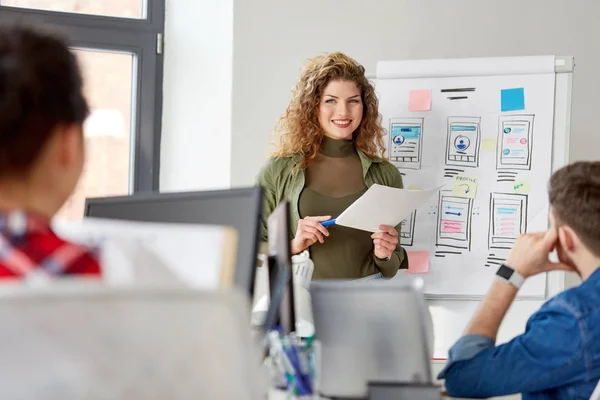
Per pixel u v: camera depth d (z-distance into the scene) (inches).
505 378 60.0
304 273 73.3
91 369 25.3
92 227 37.5
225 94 152.3
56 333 25.0
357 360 59.4
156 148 153.6
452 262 137.1
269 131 146.1
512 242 135.9
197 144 152.9
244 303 27.1
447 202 137.9
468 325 63.9
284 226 56.4
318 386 53.6
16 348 24.7
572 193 61.7
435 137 139.1
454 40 146.8
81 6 152.7
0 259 28.5
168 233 40.4
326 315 60.0
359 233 119.1
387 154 139.8
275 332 51.7
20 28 33.1
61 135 32.7
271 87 146.6
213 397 26.4
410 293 60.0
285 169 122.5
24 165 31.9
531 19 146.6
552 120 136.3
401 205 109.3
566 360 59.0
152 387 25.9
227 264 40.5
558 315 60.4
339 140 124.1
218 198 53.1
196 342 26.3
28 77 31.6
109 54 154.3
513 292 63.9
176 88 154.2
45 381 25.0
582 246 61.8
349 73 124.4
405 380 58.9
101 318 25.4
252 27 147.1
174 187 152.9
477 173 137.8
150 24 154.3
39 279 28.3
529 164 136.6
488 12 146.9
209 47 153.9
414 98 139.9
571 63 136.3
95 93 153.3
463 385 61.4
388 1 147.5
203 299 26.4
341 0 147.6
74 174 33.7
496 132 137.8
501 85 138.1
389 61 140.9
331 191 121.6
